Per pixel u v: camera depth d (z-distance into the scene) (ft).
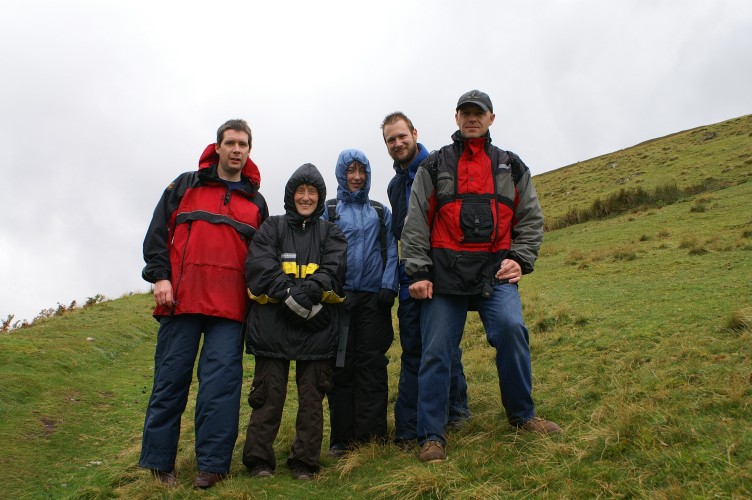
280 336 13.00
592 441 10.89
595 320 21.43
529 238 12.89
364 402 14.40
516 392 12.45
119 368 28.96
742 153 104.27
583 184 130.62
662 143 156.66
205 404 12.56
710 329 16.28
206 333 13.17
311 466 12.78
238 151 13.57
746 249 33.58
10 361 24.80
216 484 12.28
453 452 12.32
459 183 12.59
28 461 15.35
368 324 14.66
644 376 13.85
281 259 13.42
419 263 12.67
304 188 13.64
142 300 52.03
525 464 10.78
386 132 15.07
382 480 11.57
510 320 12.20
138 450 16.25
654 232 54.49
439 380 12.51
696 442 9.84
